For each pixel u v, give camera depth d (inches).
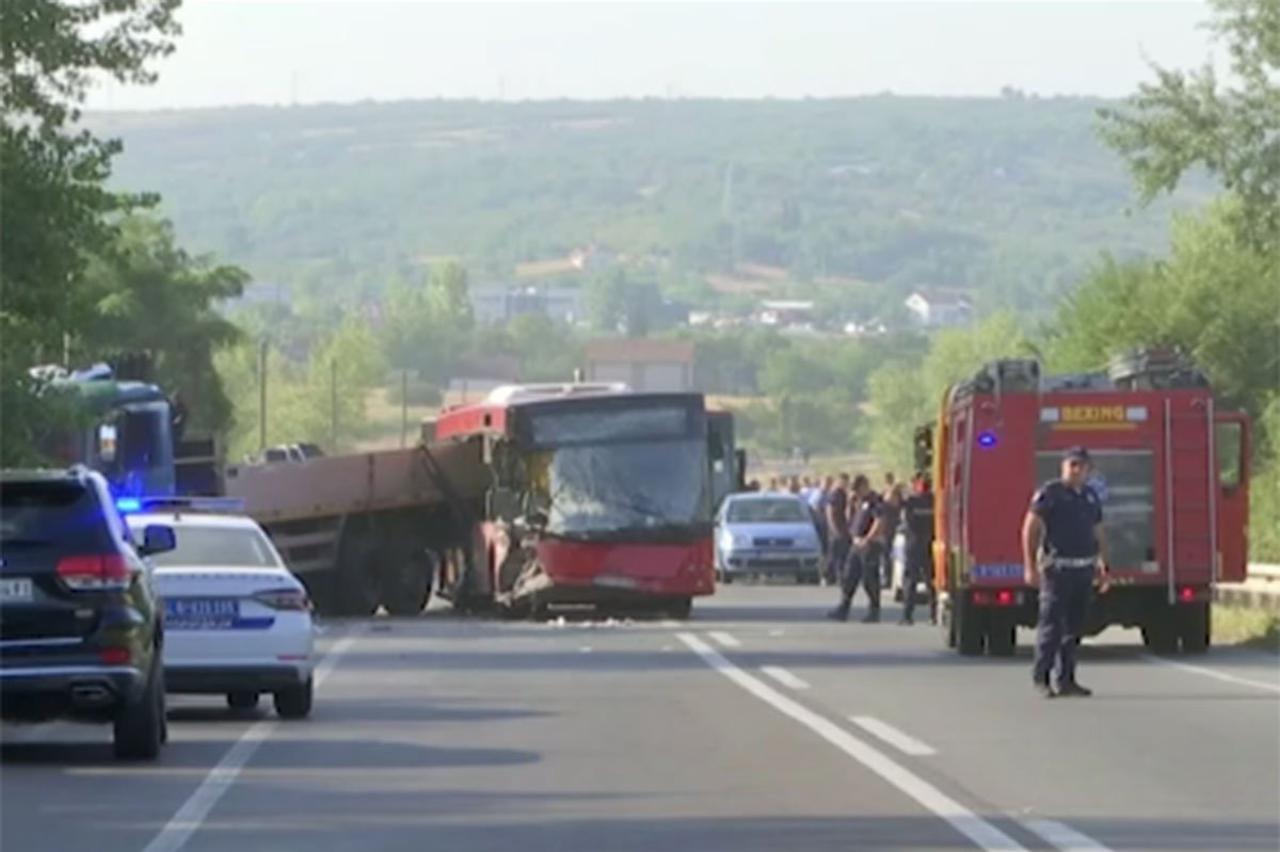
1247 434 2642.7
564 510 3398.1
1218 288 5561.0
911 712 1948.8
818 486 5620.1
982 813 1334.9
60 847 1234.6
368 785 1481.3
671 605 3479.3
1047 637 2081.7
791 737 1756.9
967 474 2630.4
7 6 2726.4
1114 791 1428.4
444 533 3651.6
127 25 2817.4
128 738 1612.9
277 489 3523.6
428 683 2276.1
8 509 1589.6
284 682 1872.5
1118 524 2632.9
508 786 1472.7
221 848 1227.9
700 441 3430.1
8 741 1761.8
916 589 3408.0
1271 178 4379.9
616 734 1785.2
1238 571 2640.3
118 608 1581.0
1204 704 2003.0
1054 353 5782.5
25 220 2741.1
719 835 1258.0
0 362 2802.7
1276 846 1209.4
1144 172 4458.7
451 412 3735.2
